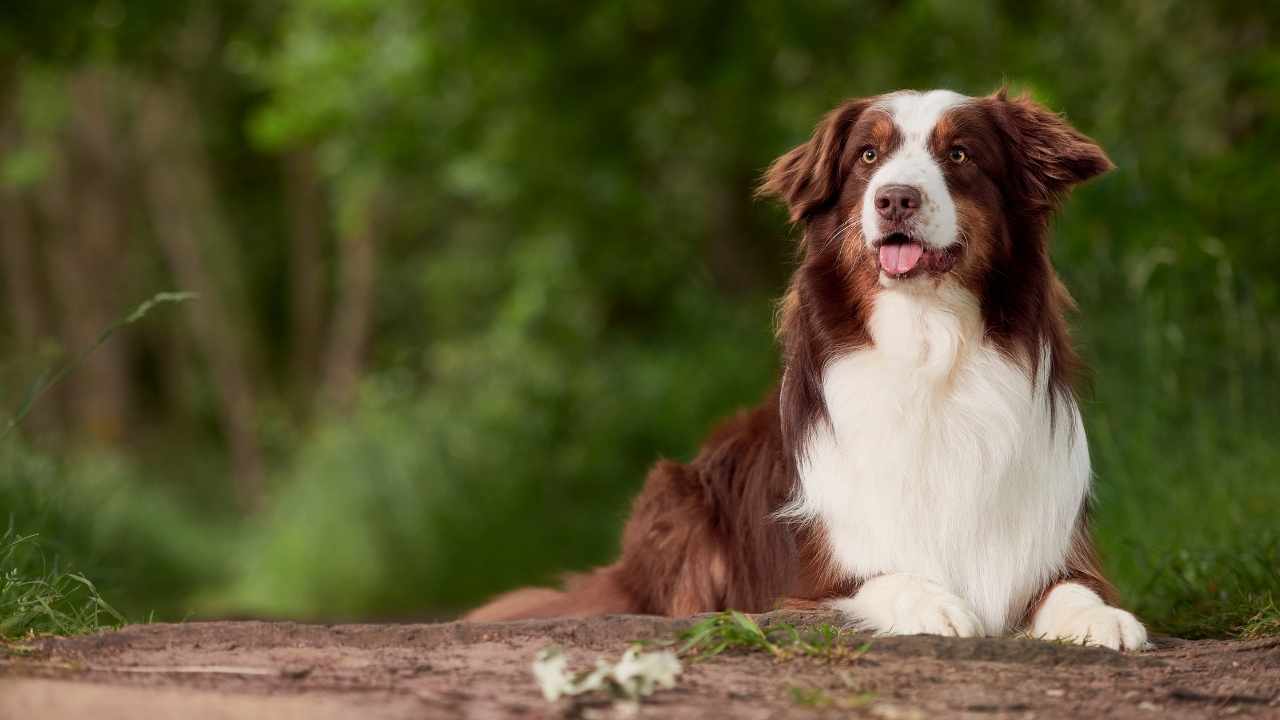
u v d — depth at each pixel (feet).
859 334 18.90
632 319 70.54
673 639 15.61
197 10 64.59
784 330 20.45
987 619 18.37
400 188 78.48
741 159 66.28
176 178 89.20
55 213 85.56
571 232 64.44
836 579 18.56
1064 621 17.39
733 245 72.74
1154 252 32.55
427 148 63.77
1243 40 43.37
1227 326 30.48
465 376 65.16
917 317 18.44
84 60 54.03
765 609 19.61
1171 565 22.76
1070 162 19.42
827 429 18.88
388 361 86.17
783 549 19.31
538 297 63.98
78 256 85.61
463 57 60.18
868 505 18.38
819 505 18.79
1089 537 19.62
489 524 56.80
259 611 53.06
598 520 58.49
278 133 63.82
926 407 18.39
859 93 55.77
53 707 11.34
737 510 20.42
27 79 72.59
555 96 60.80
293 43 63.82
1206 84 42.98
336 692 12.42
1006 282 18.94
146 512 55.01
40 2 50.90
